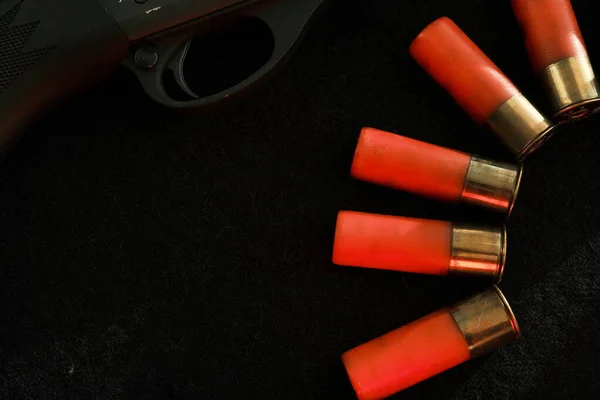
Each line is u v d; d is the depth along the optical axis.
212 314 0.49
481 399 0.48
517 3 0.48
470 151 0.49
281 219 0.49
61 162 0.49
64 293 0.49
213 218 0.49
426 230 0.47
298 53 0.50
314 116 0.50
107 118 0.50
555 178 0.49
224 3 0.45
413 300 0.49
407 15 0.50
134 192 0.49
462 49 0.47
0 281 0.49
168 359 0.49
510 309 0.46
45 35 0.44
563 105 0.47
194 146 0.50
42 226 0.49
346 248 0.47
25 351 0.49
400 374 0.46
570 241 0.49
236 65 0.50
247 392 0.49
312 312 0.49
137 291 0.49
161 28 0.45
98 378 0.49
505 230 0.47
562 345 0.48
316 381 0.48
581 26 0.50
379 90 0.50
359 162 0.47
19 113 0.45
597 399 0.48
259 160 0.50
